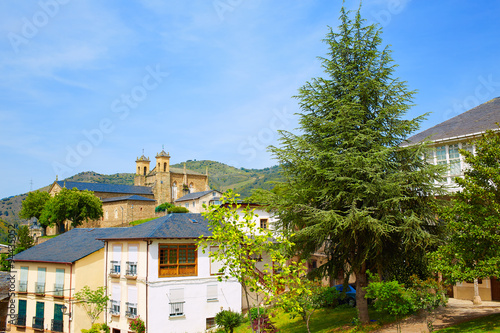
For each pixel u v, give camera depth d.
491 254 13.69
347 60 20.95
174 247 26.83
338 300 25.41
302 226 20.06
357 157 17.42
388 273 19.84
